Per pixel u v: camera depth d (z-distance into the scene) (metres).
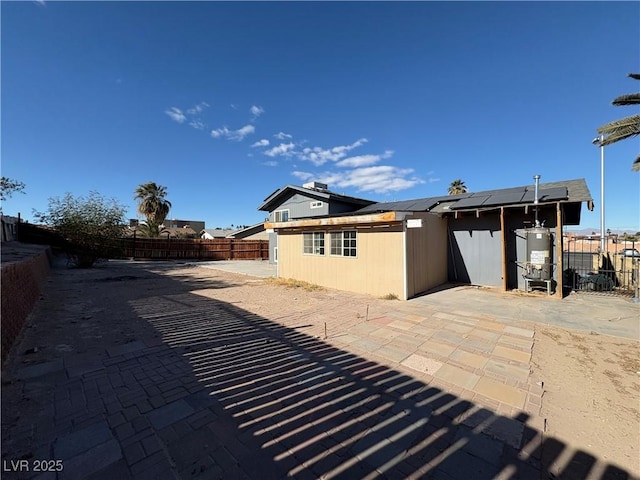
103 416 2.26
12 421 2.16
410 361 3.34
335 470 1.72
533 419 2.24
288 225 9.51
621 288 8.05
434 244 8.55
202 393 2.63
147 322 4.91
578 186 8.28
